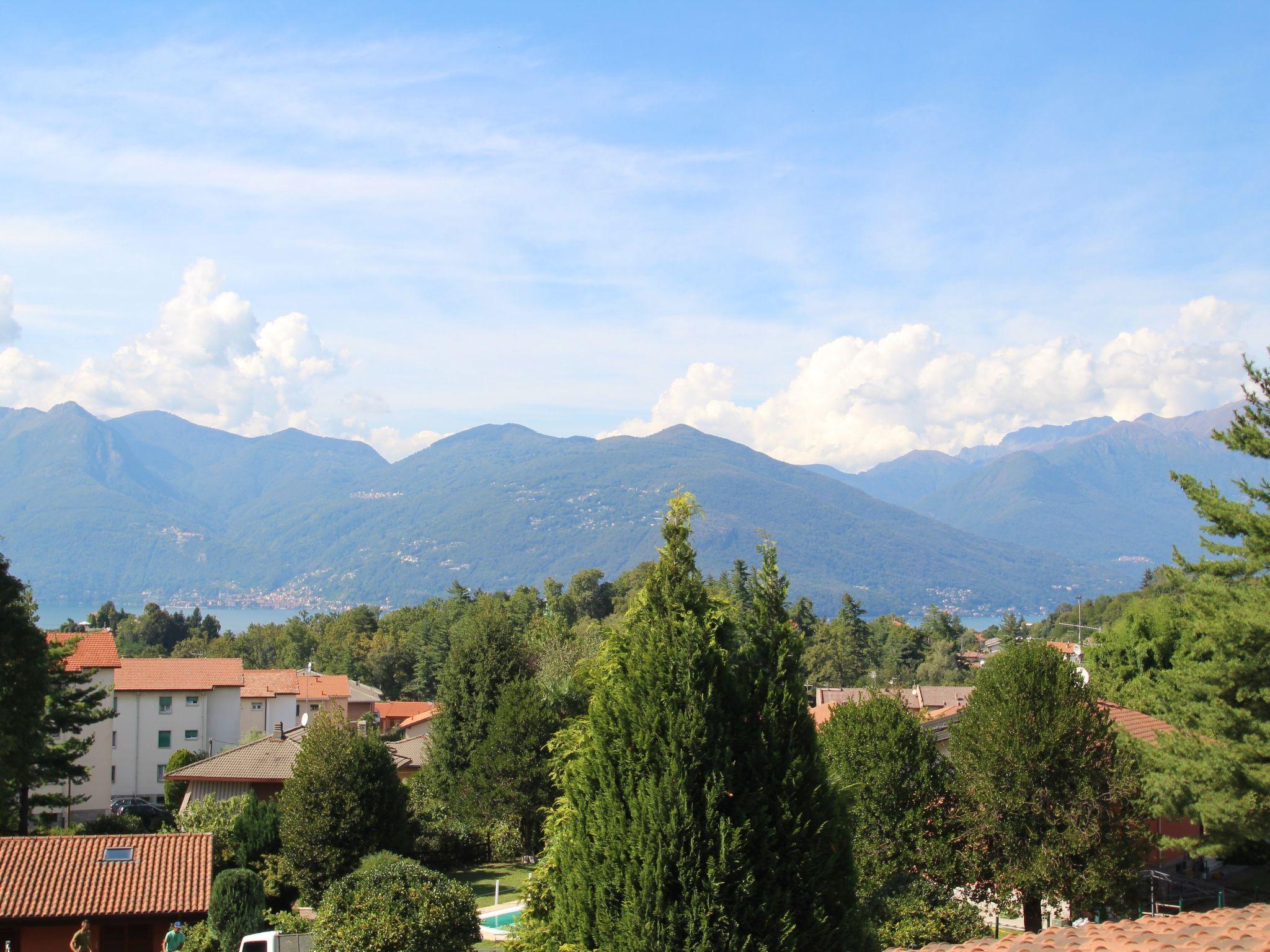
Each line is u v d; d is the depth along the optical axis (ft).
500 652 155.94
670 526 45.03
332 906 78.48
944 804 82.43
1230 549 74.23
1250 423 71.82
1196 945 35.17
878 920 73.72
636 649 42.93
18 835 124.67
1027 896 79.51
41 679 108.68
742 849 39.17
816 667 391.04
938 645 452.35
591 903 40.60
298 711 269.44
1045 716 79.36
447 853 131.03
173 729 226.17
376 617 547.08
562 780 57.57
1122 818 77.56
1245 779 69.51
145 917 90.43
